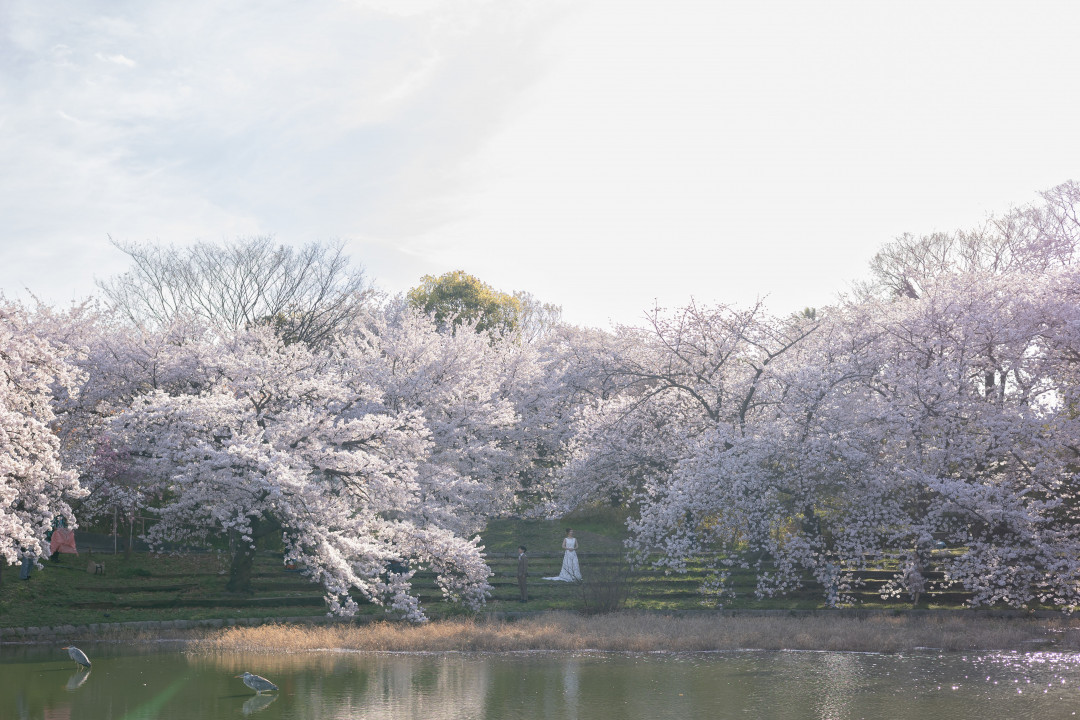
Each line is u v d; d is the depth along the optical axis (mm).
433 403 29516
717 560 24750
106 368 24969
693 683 13758
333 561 19766
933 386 23688
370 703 12008
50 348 18922
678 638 18031
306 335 40812
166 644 17938
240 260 41188
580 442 30578
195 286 40906
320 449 21812
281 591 23047
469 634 18547
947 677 14320
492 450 29375
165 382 25766
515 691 13008
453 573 22266
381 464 21766
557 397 35125
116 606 20766
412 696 12562
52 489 19000
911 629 19406
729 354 30531
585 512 33844
